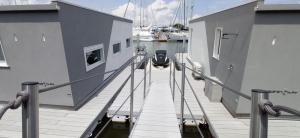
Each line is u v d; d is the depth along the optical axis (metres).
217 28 7.55
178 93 7.59
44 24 5.34
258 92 1.50
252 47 4.99
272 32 4.89
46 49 5.54
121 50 11.70
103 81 8.58
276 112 1.34
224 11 6.75
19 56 5.75
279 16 4.82
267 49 5.00
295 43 4.94
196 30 11.96
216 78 7.26
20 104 1.40
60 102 5.92
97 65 7.80
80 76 6.38
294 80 5.13
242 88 5.25
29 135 1.52
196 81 9.66
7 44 5.72
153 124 4.86
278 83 5.17
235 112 5.51
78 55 6.26
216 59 7.54
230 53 6.14
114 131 6.29
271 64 5.08
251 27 4.91
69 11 5.67
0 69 5.99
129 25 13.85
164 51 14.35
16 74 5.91
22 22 5.46
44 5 5.17
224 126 5.07
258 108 1.50
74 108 5.89
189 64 13.42
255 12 4.79
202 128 5.96
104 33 8.67
